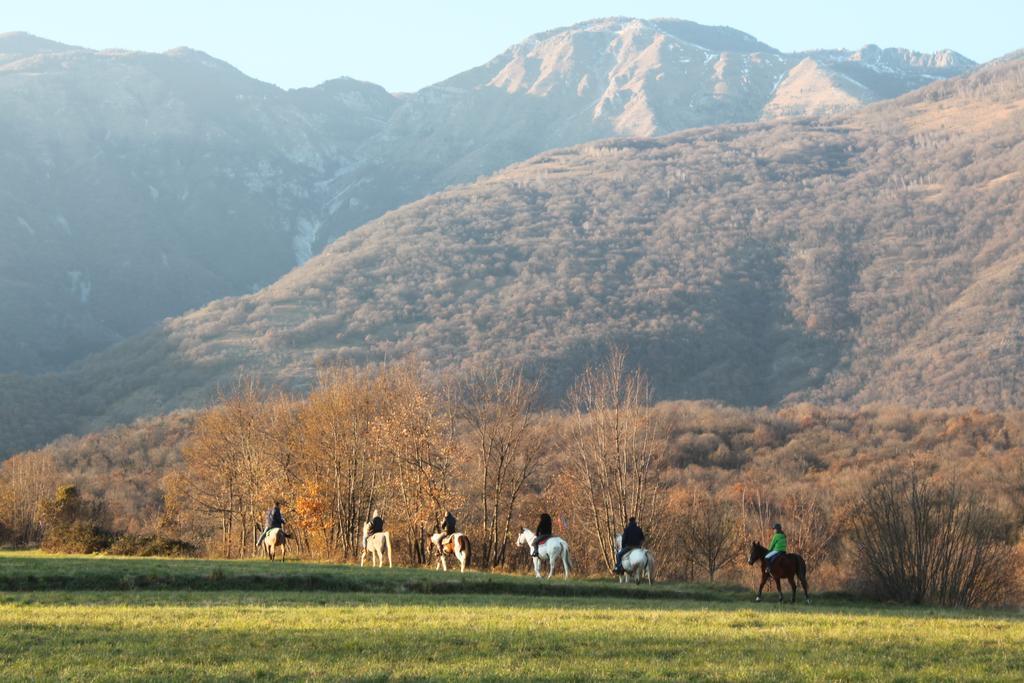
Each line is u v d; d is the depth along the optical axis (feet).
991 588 119.65
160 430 444.55
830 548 205.57
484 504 186.70
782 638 68.69
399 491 191.93
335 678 52.29
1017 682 54.49
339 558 169.99
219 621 70.49
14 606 77.41
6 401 611.06
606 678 53.57
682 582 131.95
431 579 108.37
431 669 54.75
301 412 216.95
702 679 54.13
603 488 196.85
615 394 212.43
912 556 116.26
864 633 72.08
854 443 402.11
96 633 63.87
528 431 203.82
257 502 212.84
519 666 55.83
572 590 109.70
